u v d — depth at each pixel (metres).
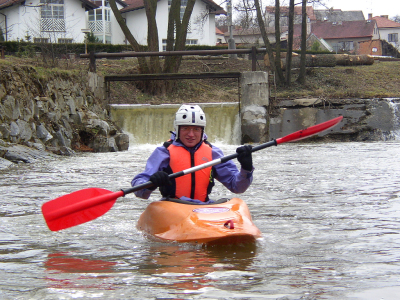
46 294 2.60
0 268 3.15
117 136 15.50
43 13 33.59
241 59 25.78
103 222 4.79
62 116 14.24
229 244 3.68
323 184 7.34
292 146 16.30
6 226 4.64
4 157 10.55
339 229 4.32
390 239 3.88
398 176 8.08
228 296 2.54
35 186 7.30
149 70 21.00
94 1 37.34
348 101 18.66
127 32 20.67
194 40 38.53
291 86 22.36
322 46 48.62
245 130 18.17
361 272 2.97
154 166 4.30
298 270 3.02
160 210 4.11
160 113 17.81
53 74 14.27
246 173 4.17
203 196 4.41
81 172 9.12
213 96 21.66
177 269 3.07
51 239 4.07
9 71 11.80
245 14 21.64
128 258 3.38
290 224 4.57
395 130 18.81
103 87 18.27
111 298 2.53
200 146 4.42
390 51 51.00
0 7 32.28
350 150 14.09
